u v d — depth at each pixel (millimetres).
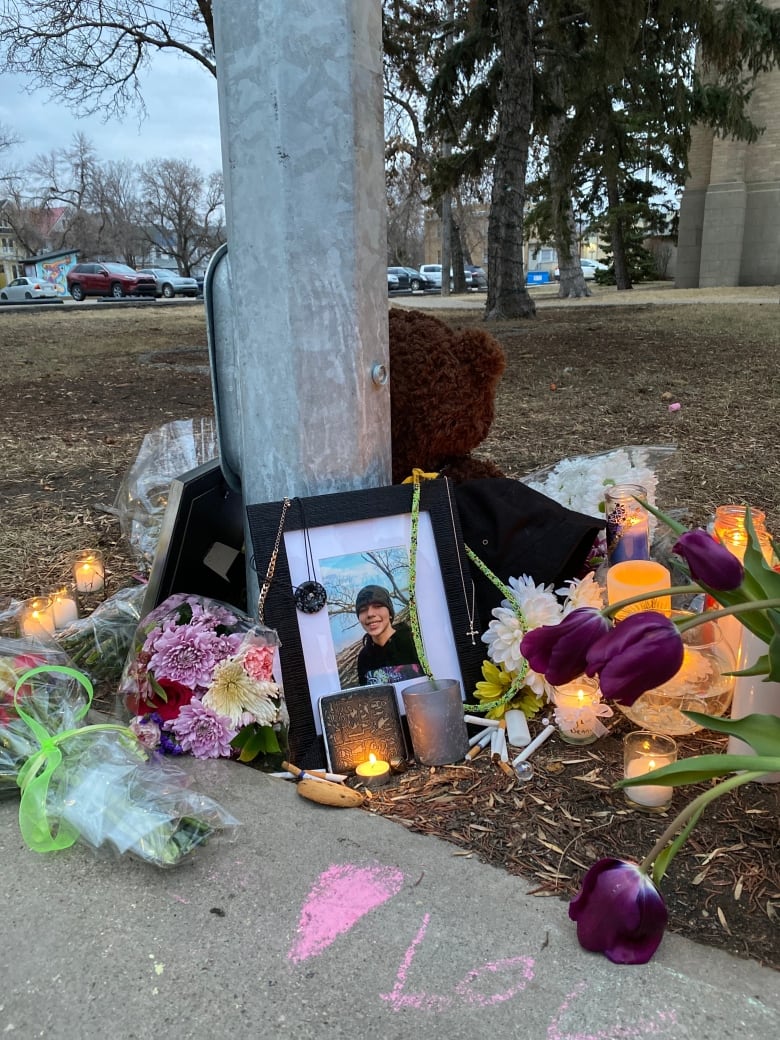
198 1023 1294
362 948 1437
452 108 15859
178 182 62875
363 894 1570
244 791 1916
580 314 16344
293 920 1506
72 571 3316
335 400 2244
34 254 70375
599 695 2156
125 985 1367
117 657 2527
